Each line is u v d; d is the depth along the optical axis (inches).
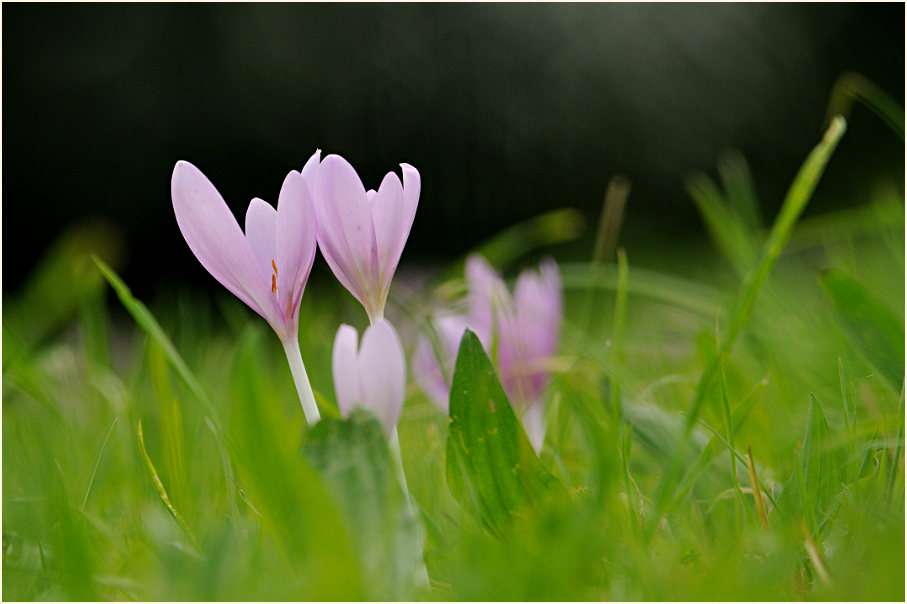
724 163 249.1
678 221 253.1
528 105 262.1
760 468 43.2
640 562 39.2
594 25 267.7
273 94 262.5
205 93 260.5
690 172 257.9
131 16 256.7
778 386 46.4
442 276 69.8
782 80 252.8
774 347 48.3
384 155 260.1
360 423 39.1
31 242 241.3
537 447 44.4
